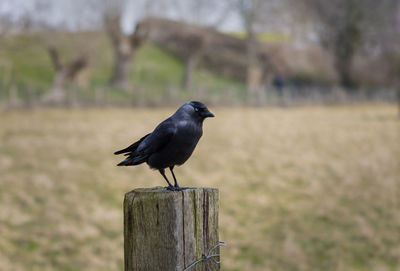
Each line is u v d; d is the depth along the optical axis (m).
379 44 59.47
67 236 10.91
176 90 47.78
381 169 16.84
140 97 41.91
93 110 36.16
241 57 67.38
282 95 51.88
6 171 15.78
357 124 29.64
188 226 3.15
